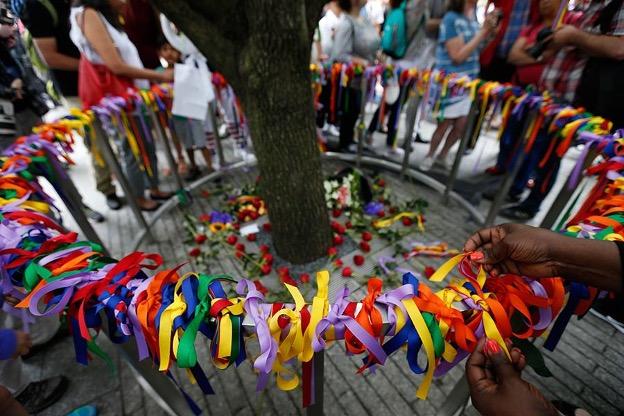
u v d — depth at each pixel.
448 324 0.62
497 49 3.01
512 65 2.98
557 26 1.89
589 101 1.82
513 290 0.67
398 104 3.47
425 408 1.44
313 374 0.82
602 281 0.64
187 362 0.57
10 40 2.05
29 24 2.07
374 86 3.21
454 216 2.71
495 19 2.35
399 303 0.63
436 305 0.63
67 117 1.71
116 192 3.01
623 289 0.62
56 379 1.52
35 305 0.66
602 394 1.47
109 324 0.74
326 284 0.68
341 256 2.25
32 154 1.28
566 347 1.66
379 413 1.43
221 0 1.26
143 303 0.64
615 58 1.65
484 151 3.94
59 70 2.32
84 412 1.40
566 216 1.39
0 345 0.80
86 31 2.03
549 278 0.68
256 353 1.65
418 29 3.12
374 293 0.65
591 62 1.80
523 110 2.01
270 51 1.36
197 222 2.66
